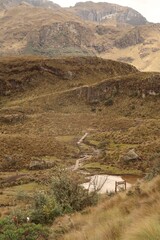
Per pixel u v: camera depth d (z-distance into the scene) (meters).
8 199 46.78
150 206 11.64
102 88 171.25
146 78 165.62
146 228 8.03
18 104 170.00
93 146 97.81
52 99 171.88
